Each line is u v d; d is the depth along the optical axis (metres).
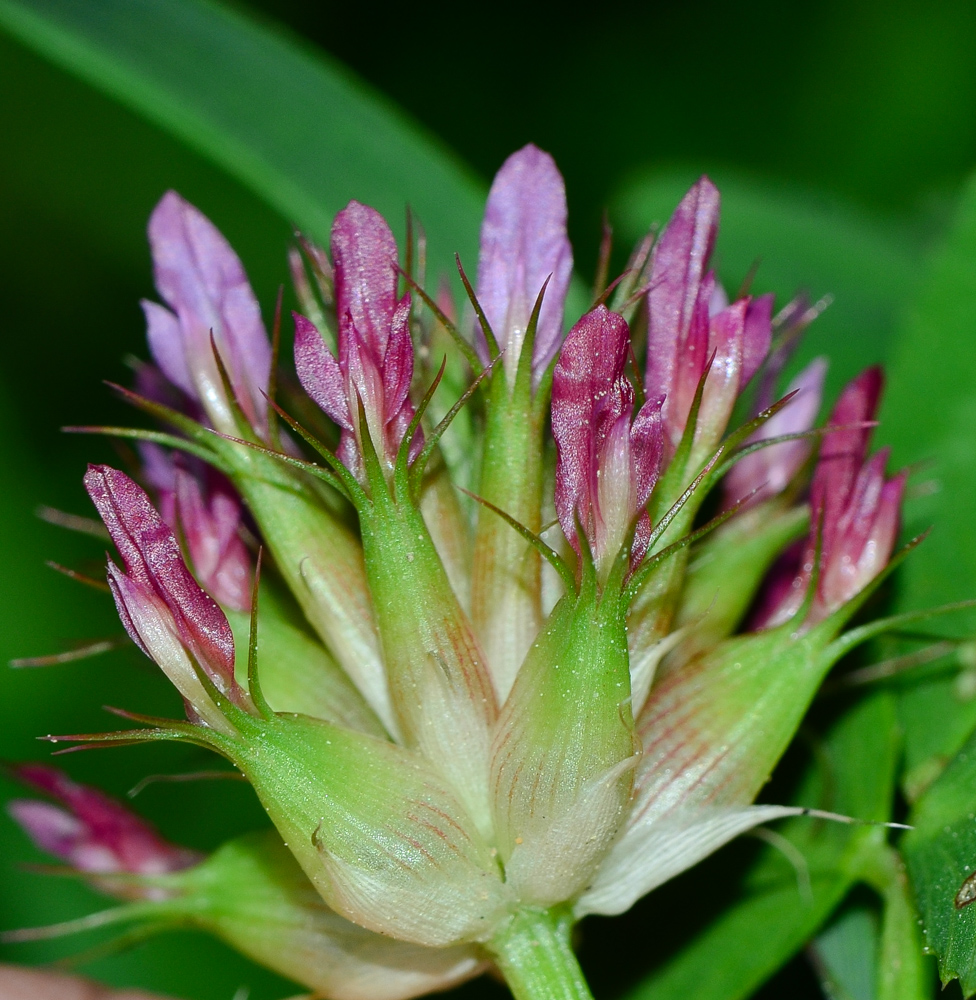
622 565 0.10
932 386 0.11
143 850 0.11
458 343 0.10
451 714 0.10
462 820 0.10
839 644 0.10
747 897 0.10
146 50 0.11
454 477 0.10
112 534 0.10
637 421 0.10
